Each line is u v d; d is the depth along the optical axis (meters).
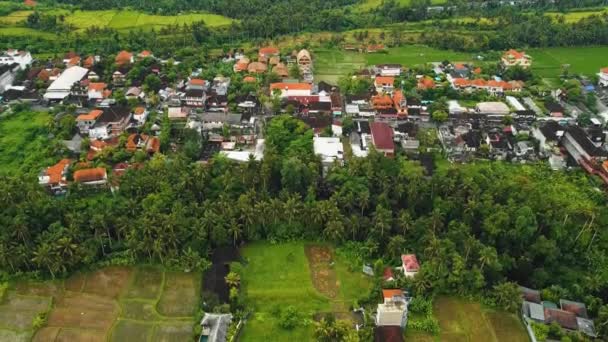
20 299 121.56
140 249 128.88
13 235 126.50
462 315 118.94
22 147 180.75
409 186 144.38
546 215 135.88
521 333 114.88
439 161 177.12
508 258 126.88
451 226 135.25
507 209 136.50
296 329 114.31
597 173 166.62
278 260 133.88
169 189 145.25
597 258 132.38
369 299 120.44
